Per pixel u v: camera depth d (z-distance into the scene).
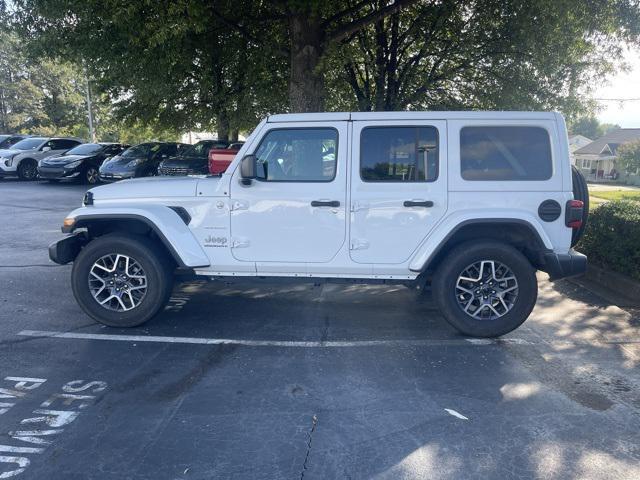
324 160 4.91
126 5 8.00
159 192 5.07
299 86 9.33
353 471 2.97
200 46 11.50
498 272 4.90
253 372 4.23
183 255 4.95
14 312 5.64
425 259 4.84
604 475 2.95
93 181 19.52
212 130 21.12
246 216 4.96
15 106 42.47
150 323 5.35
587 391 3.95
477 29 11.39
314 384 4.02
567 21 10.21
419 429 3.40
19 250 8.65
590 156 59.81
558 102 11.81
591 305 6.03
